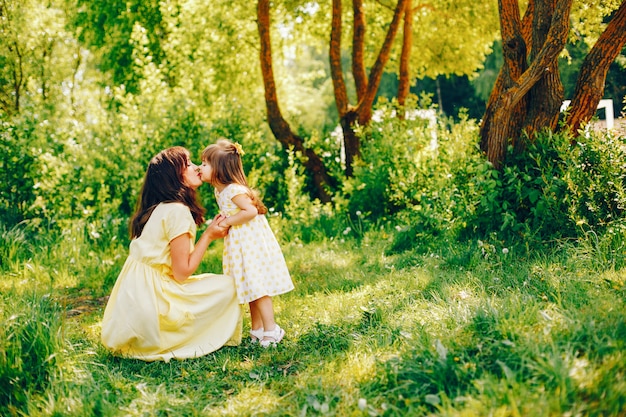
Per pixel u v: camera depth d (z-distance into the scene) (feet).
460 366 9.29
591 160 18.30
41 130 27.63
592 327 9.92
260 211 13.26
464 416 8.04
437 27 39.73
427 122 27.48
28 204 25.50
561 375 8.39
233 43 43.11
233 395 10.54
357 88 31.83
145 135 28.99
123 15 46.47
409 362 9.99
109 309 12.60
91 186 28.12
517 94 19.63
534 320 10.84
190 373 11.48
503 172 20.38
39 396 9.80
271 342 12.73
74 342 12.87
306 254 22.09
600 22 27.55
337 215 26.37
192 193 13.14
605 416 7.70
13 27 47.21
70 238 22.72
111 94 48.49
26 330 10.73
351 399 9.43
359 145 30.37
